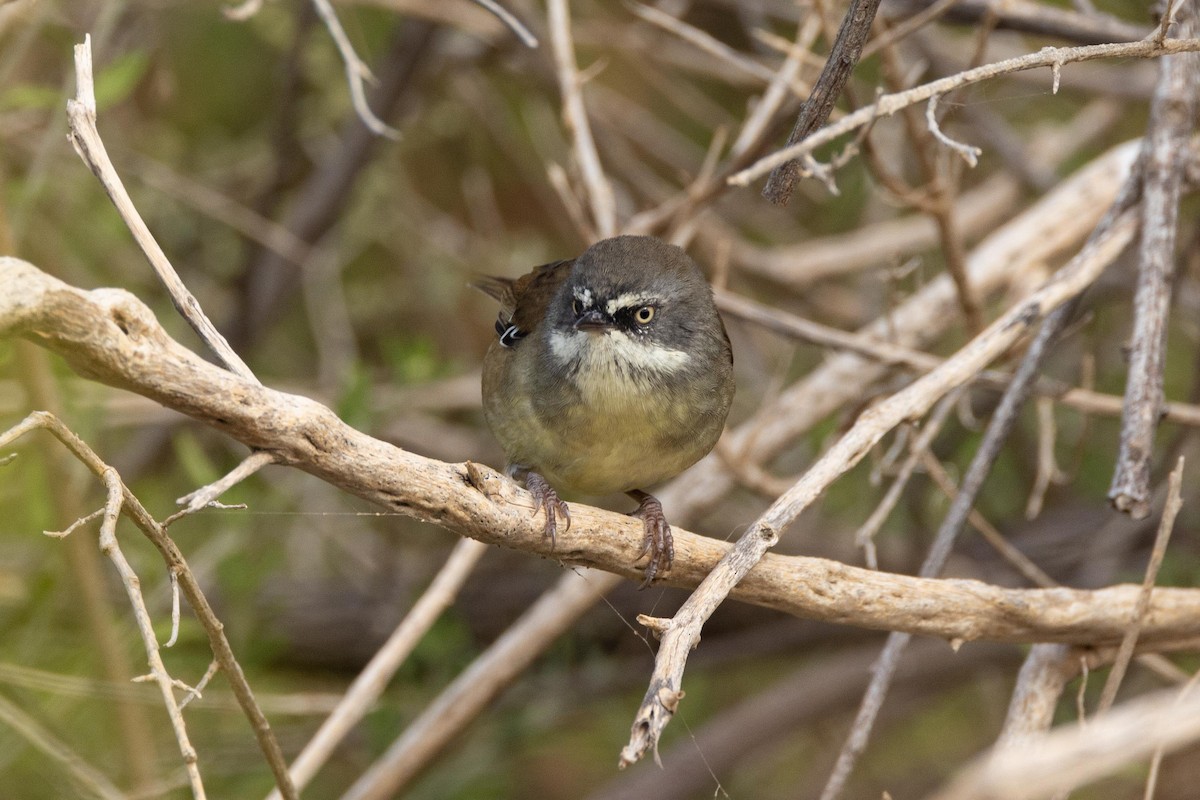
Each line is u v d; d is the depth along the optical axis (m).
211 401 5.42
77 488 8.92
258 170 14.92
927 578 7.66
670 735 14.05
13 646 8.42
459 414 15.92
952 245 9.82
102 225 12.18
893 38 9.09
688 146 16.09
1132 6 12.28
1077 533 13.86
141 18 13.70
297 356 15.96
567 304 8.69
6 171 11.15
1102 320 13.45
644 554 6.98
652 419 8.50
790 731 13.84
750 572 6.78
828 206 15.09
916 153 9.57
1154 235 7.93
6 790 7.72
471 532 6.45
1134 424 7.31
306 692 13.70
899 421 7.10
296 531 14.04
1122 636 7.48
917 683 14.11
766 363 15.16
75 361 5.16
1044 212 11.31
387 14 15.41
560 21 10.22
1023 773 4.28
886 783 14.31
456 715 10.03
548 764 14.66
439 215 15.99
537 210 16.64
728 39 14.96
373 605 13.98
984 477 8.23
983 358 7.52
